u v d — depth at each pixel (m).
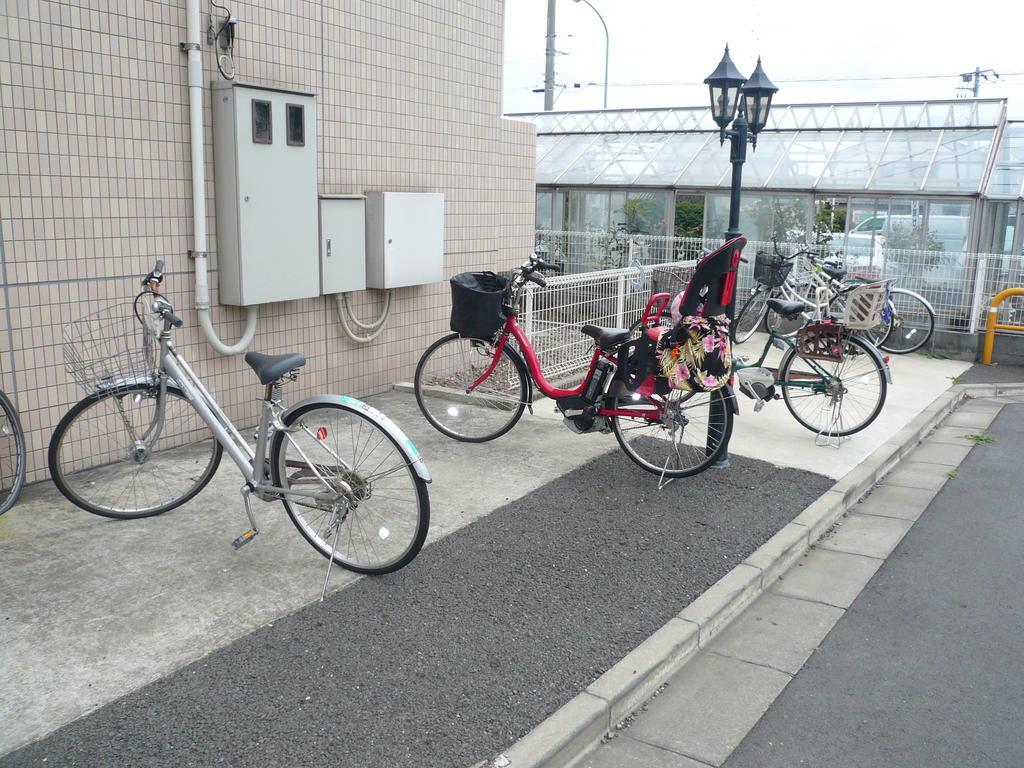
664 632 3.40
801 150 14.09
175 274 5.18
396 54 6.59
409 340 7.12
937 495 5.39
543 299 7.24
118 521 4.25
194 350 5.36
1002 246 13.23
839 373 6.14
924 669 3.38
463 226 7.58
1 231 4.32
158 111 4.95
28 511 4.30
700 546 4.22
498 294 5.39
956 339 9.76
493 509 4.57
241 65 5.39
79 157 4.60
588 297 7.81
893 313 9.81
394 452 4.09
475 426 5.94
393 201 6.43
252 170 5.26
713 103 5.42
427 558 3.95
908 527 4.85
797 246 11.46
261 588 3.62
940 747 2.88
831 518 4.84
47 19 4.38
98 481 4.65
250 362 3.84
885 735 2.95
